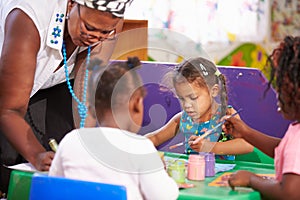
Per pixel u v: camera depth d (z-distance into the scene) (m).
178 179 1.32
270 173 1.48
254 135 1.50
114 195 1.06
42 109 1.75
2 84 1.44
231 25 3.56
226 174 1.45
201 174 1.36
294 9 3.55
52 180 1.14
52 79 1.69
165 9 3.46
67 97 1.78
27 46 1.45
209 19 3.53
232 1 3.55
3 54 1.45
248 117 1.86
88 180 1.17
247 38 3.57
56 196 1.13
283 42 1.29
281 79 1.24
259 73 1.84
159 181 1.17
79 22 1.47
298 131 1.22
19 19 1.47
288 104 1.24
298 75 1.21
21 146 1.41
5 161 1.69
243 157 1.75
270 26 3.57
